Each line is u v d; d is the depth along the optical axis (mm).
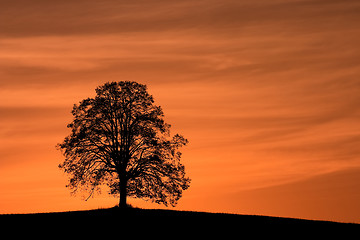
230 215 145250
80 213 144250
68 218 139000
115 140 146500
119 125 146875
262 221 138875
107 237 124688
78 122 147000
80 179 146625
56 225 133000
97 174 145625
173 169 146875
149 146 147125
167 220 137875
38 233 127125
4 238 123750
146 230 129500
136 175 146500
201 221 137375
